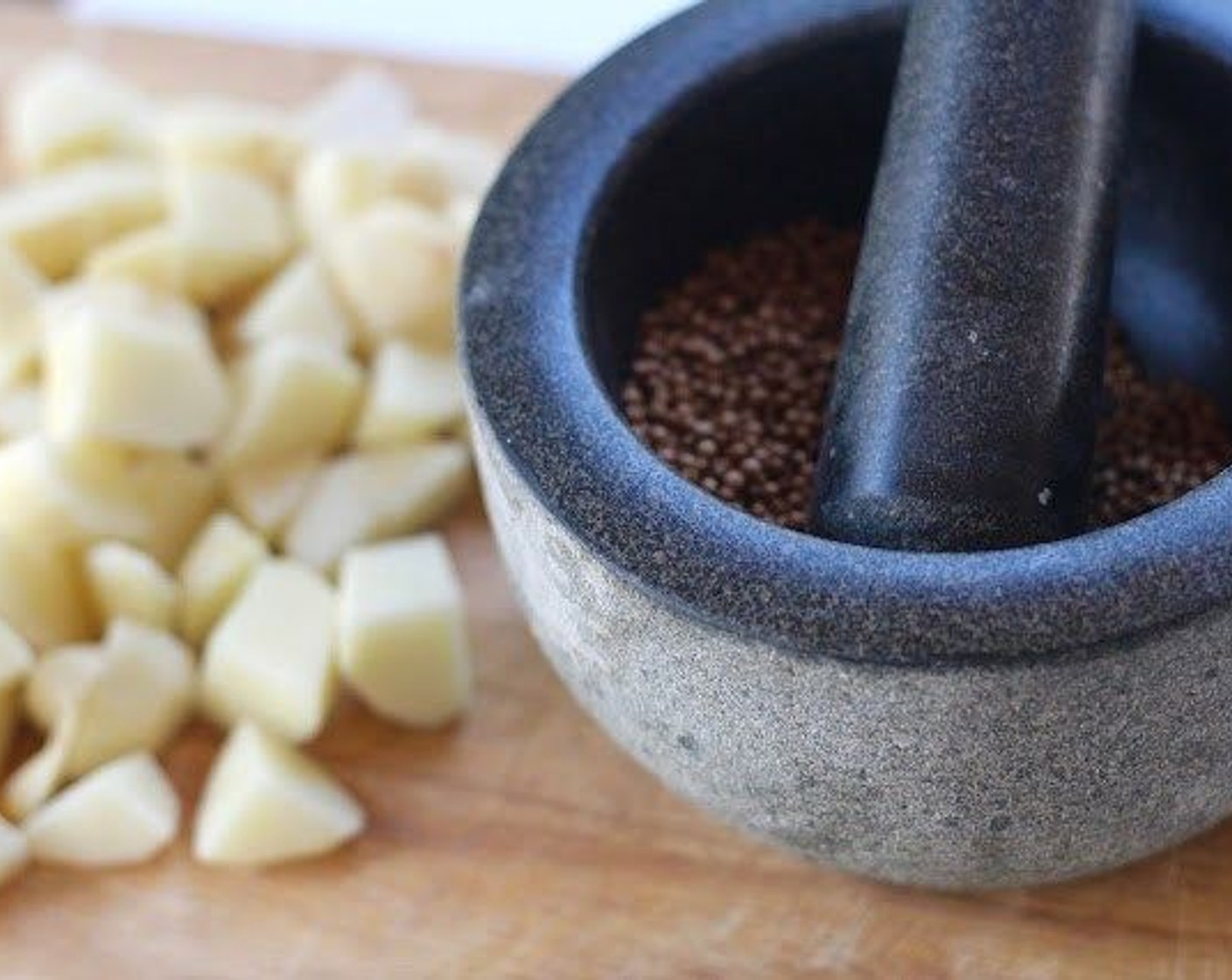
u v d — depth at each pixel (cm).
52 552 49
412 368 51
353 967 44
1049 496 39
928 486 38
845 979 43
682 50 43
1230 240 44
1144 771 38
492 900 45
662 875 45
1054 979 42
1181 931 43
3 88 58
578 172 42
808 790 39
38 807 47
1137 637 36
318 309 52
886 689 37
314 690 47
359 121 55
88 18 59
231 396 51
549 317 40
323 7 60
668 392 45
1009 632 36
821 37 43
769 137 45
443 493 50
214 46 58
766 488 44
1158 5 42
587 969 44
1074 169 39
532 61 57
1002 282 39
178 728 48
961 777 38
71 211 54
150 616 48
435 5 60
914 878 41
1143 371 45
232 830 45
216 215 53
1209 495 37
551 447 38
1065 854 40
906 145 40
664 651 38
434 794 46
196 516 50
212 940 45
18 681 48
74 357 49
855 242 47
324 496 50
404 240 52
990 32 39
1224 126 42
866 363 39
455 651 47
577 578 38
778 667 37
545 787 46
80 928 45
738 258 46
